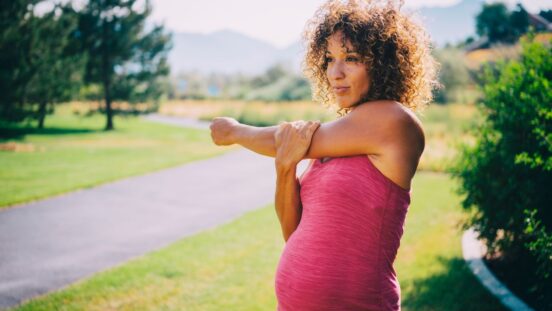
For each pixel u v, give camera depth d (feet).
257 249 17.39
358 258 3.51
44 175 35.86
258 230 20.27
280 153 4.02
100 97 91.86
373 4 4.06
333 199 3.59
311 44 4.52
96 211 25.30
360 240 3.51
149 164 43.27
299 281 3.67
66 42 69.87
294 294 3.72
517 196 12.22
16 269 16.40
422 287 12.60
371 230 3.51
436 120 52.42
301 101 102.22
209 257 16.52
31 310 12.27
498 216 12.57
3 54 57.93
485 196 12.98
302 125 3.98
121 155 49.93
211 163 45.83
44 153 50.03
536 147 11.69
